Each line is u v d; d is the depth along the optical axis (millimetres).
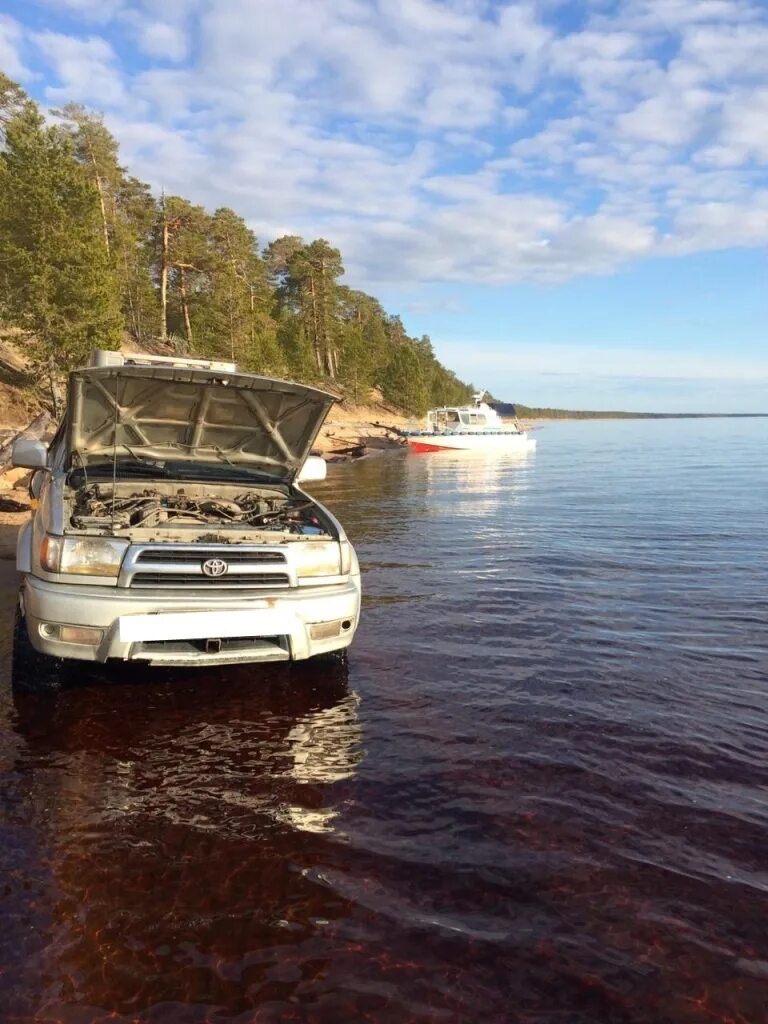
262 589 4227
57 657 4047
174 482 5645
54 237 30297
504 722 4062
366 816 3027
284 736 3836
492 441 46344
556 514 14547
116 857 2695
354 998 2031
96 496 5082
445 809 3096
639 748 3723
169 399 5105
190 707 4219
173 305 70938
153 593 3953
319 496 18906
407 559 9461
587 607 6781
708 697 4461
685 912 2430
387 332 126562
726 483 21672
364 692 4531
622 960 2203
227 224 67375
